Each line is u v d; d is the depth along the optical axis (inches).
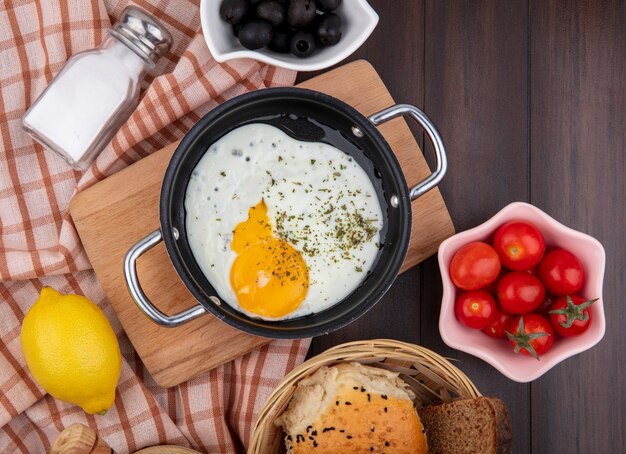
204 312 26.5
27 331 27.7
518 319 28.9
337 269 27.6
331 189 27.5
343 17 28.4
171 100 29.1
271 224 27.3
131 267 26.1
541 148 31.7
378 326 31.1
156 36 28.2
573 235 28.8
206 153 27.2
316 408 28.1
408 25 31.5
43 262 29.3
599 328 28.5
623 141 31.6
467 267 28.3
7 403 29.5
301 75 31.1
